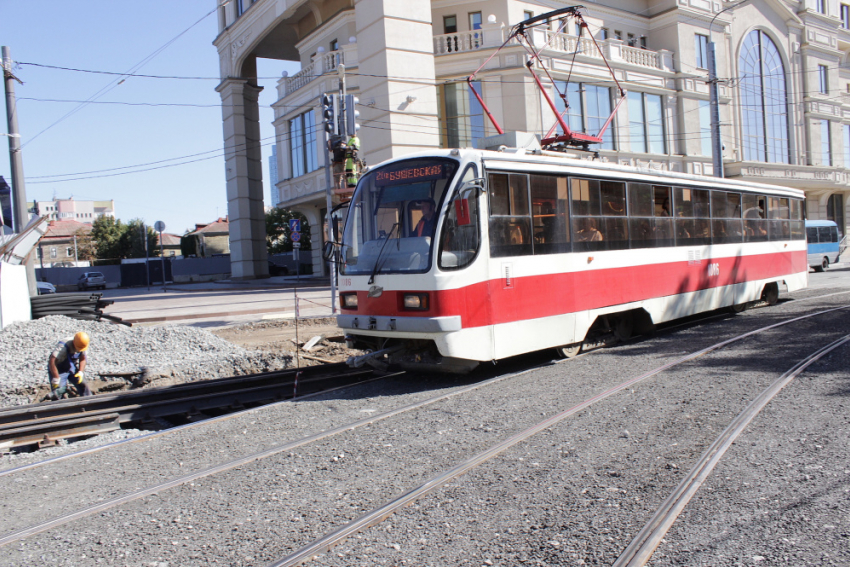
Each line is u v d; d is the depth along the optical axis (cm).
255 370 1131
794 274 1628
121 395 803
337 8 3088
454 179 811
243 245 3756
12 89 1716
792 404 639
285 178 3372
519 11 2819
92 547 412
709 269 1279
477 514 429
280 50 3797
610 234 1034
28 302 1413
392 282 834
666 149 3234
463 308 804
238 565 375
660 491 447
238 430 683
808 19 4094
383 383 901
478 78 2656
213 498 488
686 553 358
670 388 737
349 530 411
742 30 3638
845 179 4119
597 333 1070
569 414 655
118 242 6994
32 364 1072
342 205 934
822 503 410
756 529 381
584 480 478
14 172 1728
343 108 1516
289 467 548
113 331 1278
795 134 4006
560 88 2783
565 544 378
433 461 540
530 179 903
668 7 3262
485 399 750
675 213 1193
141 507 479
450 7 2825
